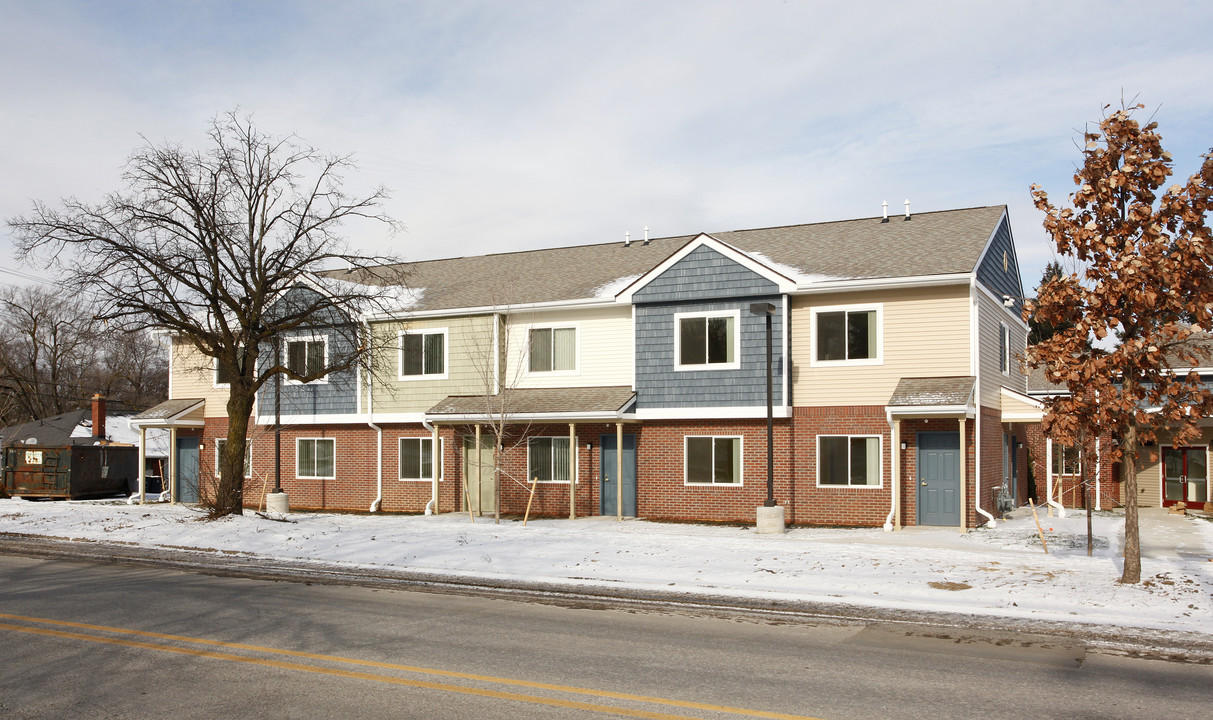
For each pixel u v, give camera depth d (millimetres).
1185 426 12945
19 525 23266
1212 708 7875
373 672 8914
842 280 22547
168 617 11828
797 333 23328
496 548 18125
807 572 15156
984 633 11133
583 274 28141
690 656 9750
